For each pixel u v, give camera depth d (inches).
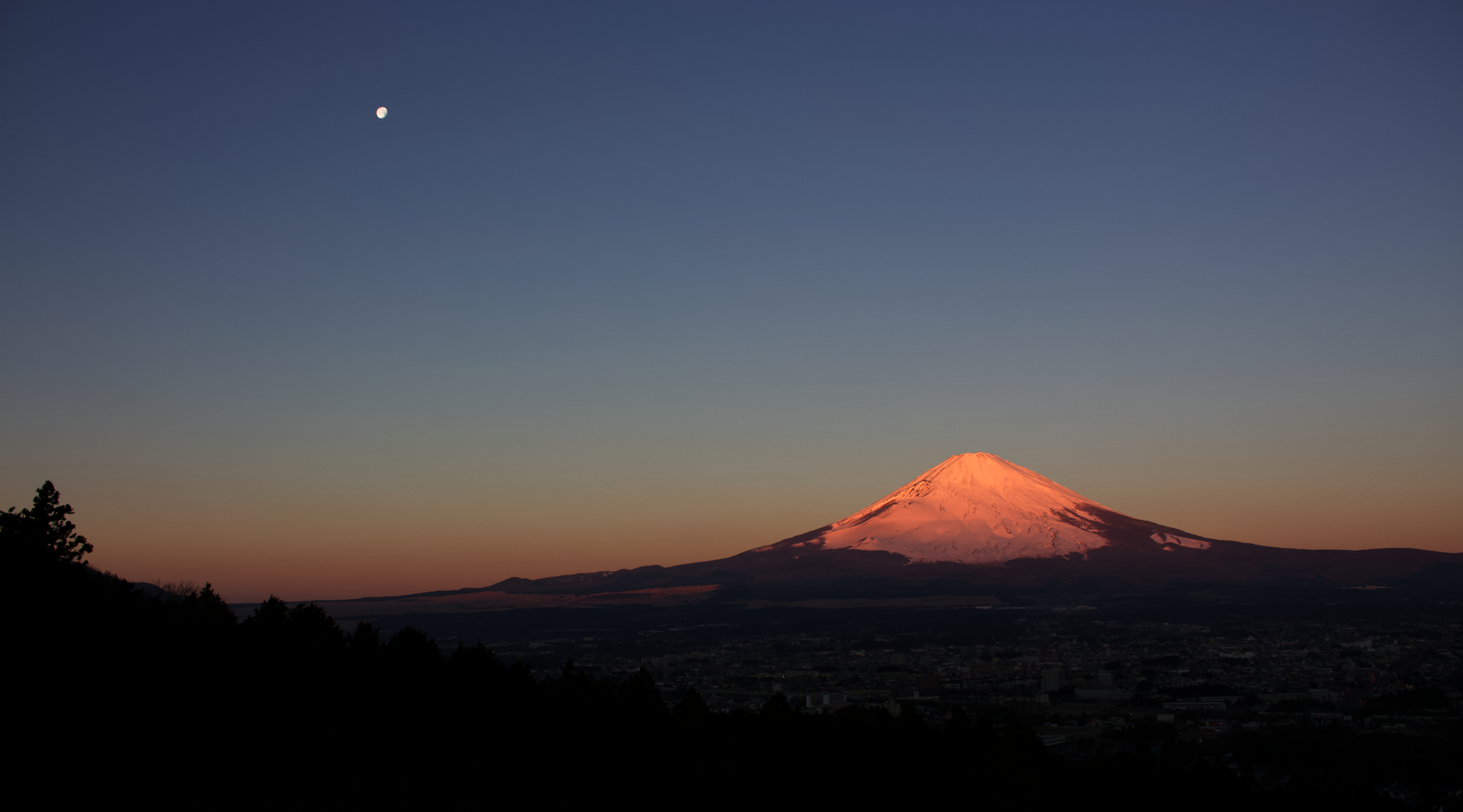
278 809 3213.6
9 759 3026.6
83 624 3575.3
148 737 3373.5
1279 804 3395.7
